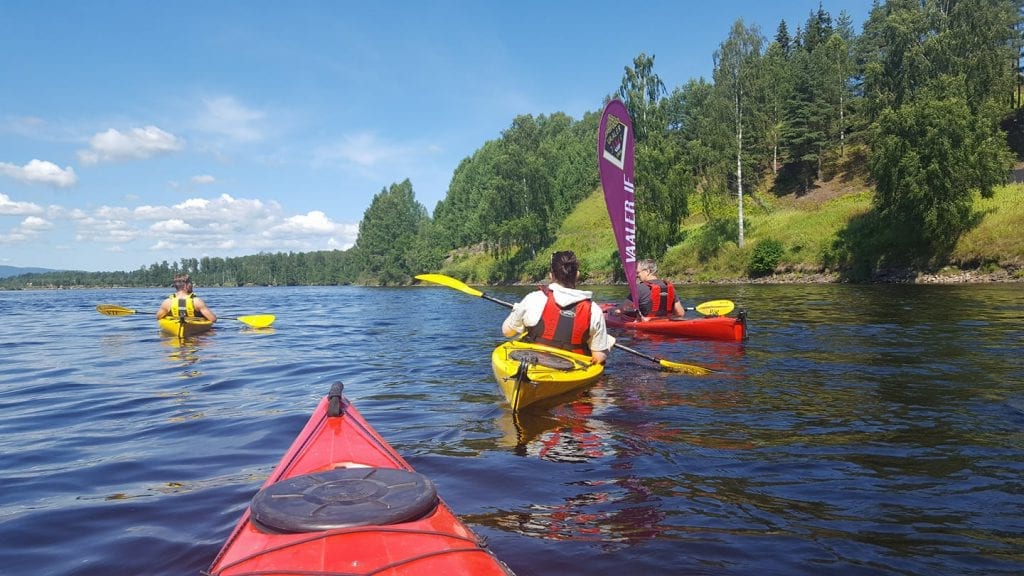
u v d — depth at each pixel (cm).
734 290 2238
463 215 8144
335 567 141
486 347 806
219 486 283
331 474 189
